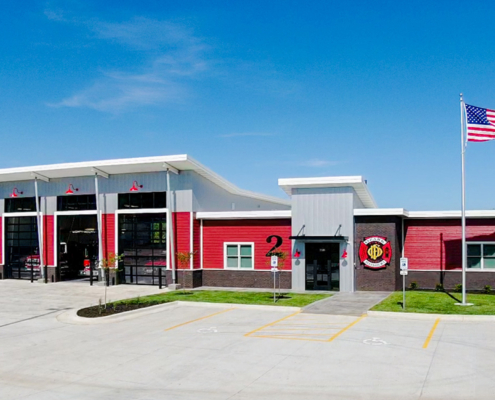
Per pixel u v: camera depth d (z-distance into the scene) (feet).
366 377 42.91
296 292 99.66
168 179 109.60
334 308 78.74
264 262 108.78
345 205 100.58
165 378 44.06
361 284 100.27
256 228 109.70
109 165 110.11
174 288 107.86
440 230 104.42
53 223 123.54
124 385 42.45
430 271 104.27
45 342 60.44
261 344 55.62
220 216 110.63
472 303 80.94
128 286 113.91
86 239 134.10
